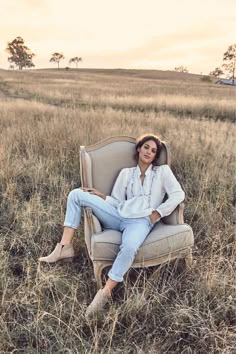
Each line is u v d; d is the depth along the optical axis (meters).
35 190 4.63
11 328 2.57
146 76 82.38
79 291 2.93
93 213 3.14
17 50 105.06
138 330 2.55
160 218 3.13
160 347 2.44
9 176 4.82
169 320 2.63
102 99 17.78
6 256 3.29
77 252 3.44
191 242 3.07
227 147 6.37
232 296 2.85
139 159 3.31
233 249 3.39
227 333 2.52
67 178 5.04
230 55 76.06
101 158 3.42
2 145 5.90
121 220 3.08
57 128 6.92
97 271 2.89
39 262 3.12
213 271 2.99
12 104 12.16
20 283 2.98
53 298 2.74
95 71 94.62
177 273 3.19
